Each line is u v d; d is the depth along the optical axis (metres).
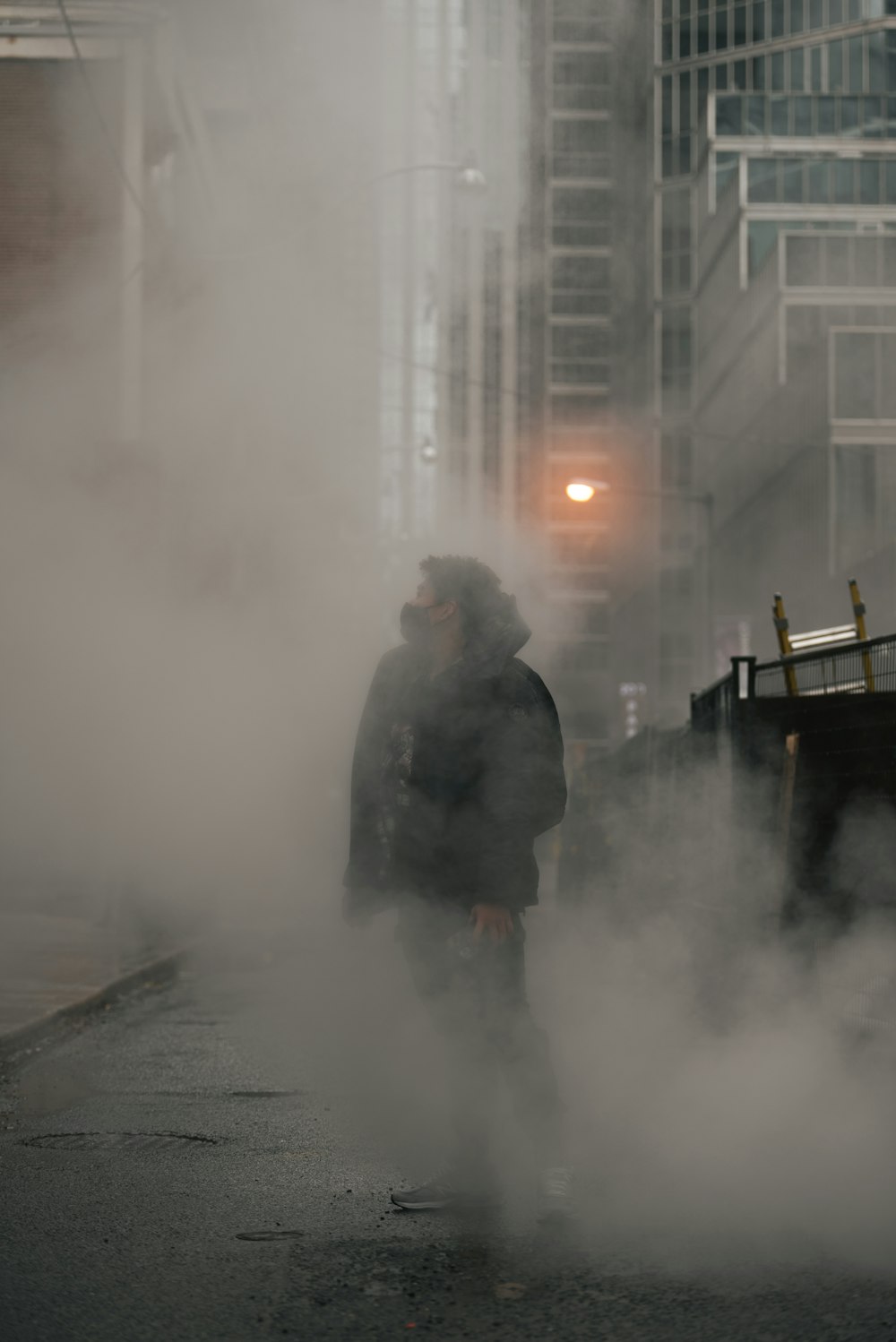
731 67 77.69
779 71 73.25
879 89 70.94
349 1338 3.52
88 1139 6.13
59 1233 4.56
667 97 82.19
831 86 71.81
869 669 8.70
